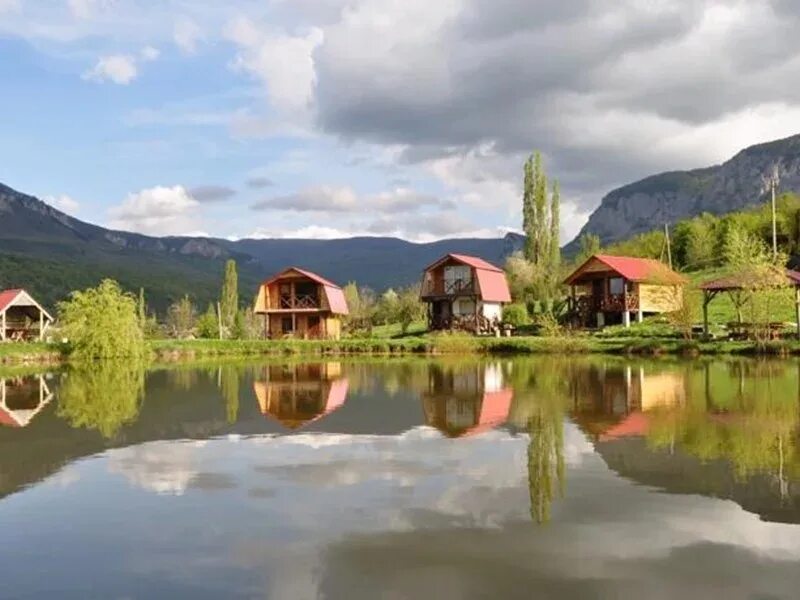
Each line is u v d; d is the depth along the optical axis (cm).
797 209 8519
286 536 896
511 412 1911
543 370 3338
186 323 9925
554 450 1382
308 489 1118
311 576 770
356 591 730
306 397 2388
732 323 4581
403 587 738
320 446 1474
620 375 2953
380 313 8531
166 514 995
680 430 1567
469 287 6694
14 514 1004
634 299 5853
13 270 18262
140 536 904
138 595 729
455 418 1831
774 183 6031
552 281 7850
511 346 4944
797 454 1303
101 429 1747
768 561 793
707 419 1712
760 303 4166
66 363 4775
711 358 3916
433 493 1081
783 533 881
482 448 1420
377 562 805
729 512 966
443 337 5278
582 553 823
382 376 3225
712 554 816
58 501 1069
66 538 900
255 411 2041
